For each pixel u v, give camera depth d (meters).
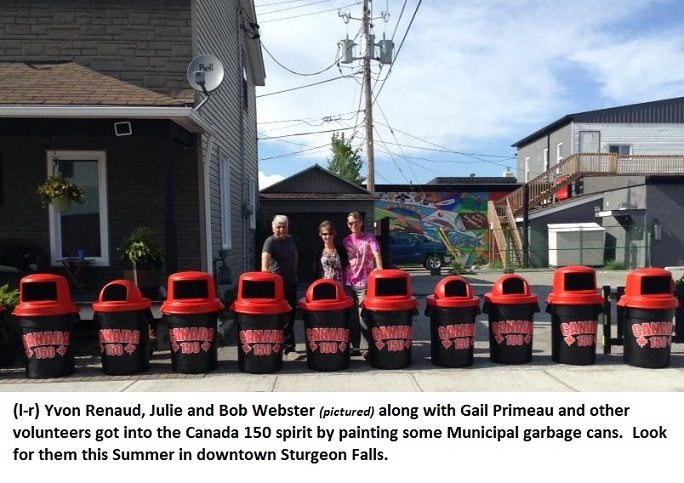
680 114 32.03
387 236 12.84
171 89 8.84
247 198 15.38
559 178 28.22
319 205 19.09
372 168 21.83
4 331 6.69
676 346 7.60
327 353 6.41
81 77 8.33
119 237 9.06
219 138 11.19
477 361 6.92
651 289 6.53
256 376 6.29
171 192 7.75
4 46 8.83
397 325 6.46
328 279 6.60
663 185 22.42
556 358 6.77
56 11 8.84
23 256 8.54
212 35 10.52
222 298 9.56
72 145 8.99
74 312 6.41
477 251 25.66
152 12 8.87
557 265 23.08
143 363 6.45
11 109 7.27
